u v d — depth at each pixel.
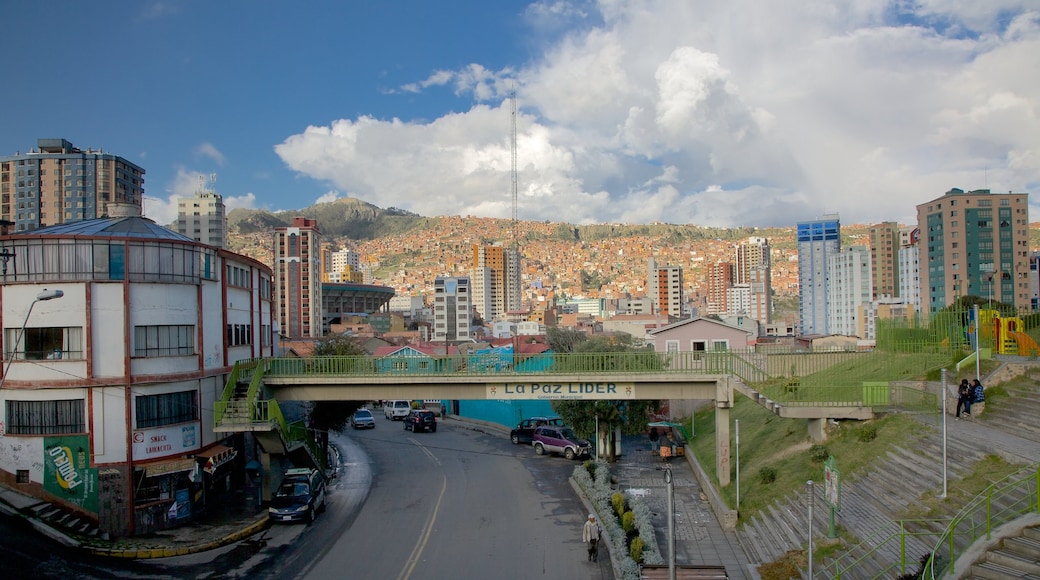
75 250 26.28
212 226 168.62
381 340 94.19
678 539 24.84
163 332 27.84
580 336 77.44
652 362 31.09
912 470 21.80
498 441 51.91
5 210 147.75
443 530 27.31
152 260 27.53
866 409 27.20
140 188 159.75
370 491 34.75
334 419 42.34
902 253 151.00
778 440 31.84
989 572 14.19
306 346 76.69
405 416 65.06
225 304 31.80
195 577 21.58
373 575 21.92
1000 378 27.53
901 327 33.88
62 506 25.55
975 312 30.33
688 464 40.25
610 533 25.09
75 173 147.38
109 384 26.05
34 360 25.95
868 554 17.09
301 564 22.98
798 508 23.33
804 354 35.47
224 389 30.16
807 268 183.75
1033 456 19.36
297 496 28.58
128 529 25.58
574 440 44.09
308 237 183.12
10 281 26.25
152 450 26.75
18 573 20.52
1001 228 129.50
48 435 25.80
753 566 20.80
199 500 28.23
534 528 27.59
